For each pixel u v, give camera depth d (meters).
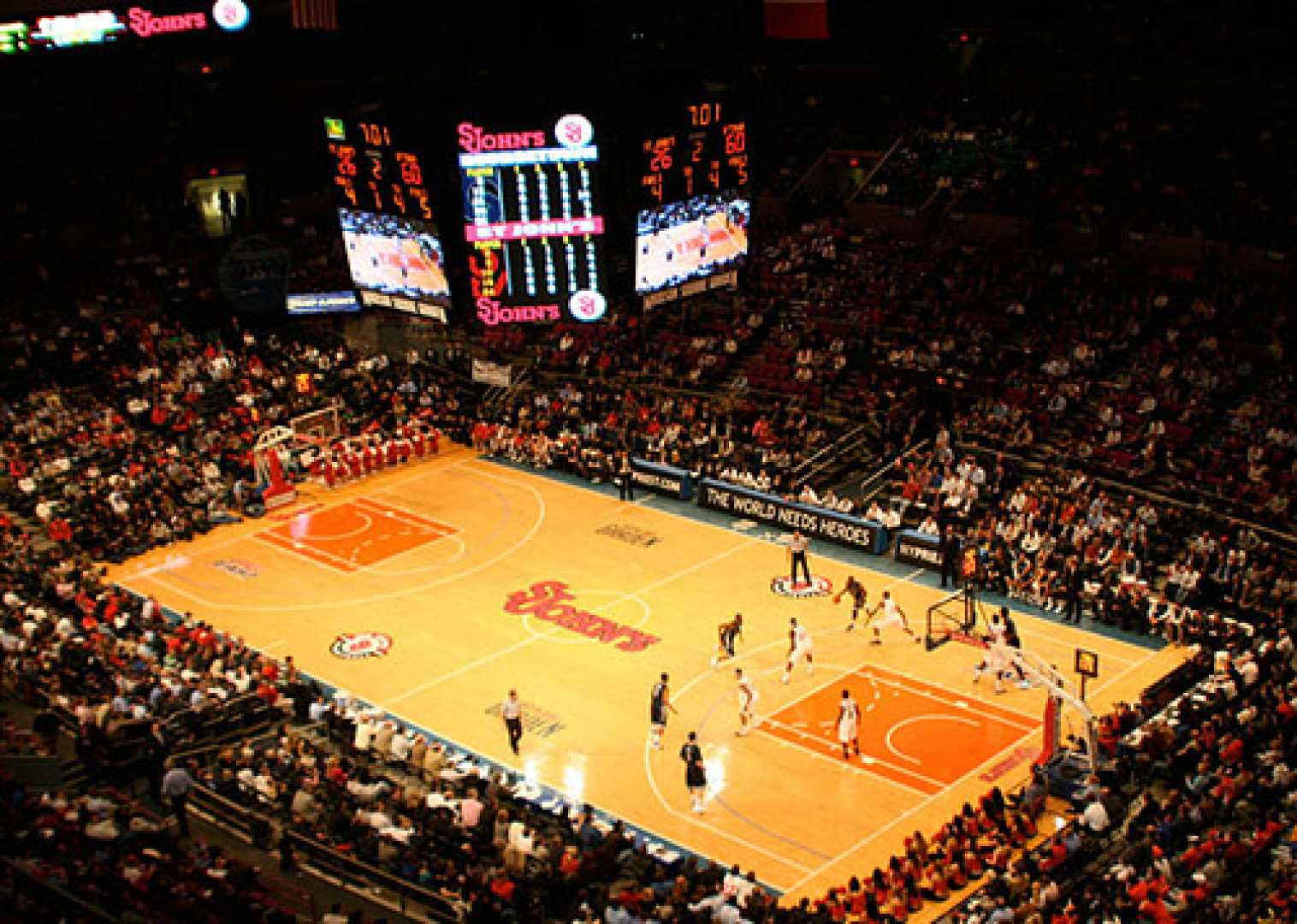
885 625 46.59
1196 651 45.25
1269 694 40.34
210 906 29.73
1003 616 43.59
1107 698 43.47
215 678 42.59
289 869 34.12
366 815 35.53
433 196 46.22
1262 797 36.59
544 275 46.44
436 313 48.47
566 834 36.91
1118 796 37.00
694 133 46.62
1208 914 30.98
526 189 45.44
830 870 36.16
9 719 39.75
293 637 48.44
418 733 42.31
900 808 38.50
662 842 37.34
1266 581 47.00
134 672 41.56
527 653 47.03
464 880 33.31
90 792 36.06
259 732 41.91
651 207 46.53
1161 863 32.94
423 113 46.16
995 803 36.78
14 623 44.19
